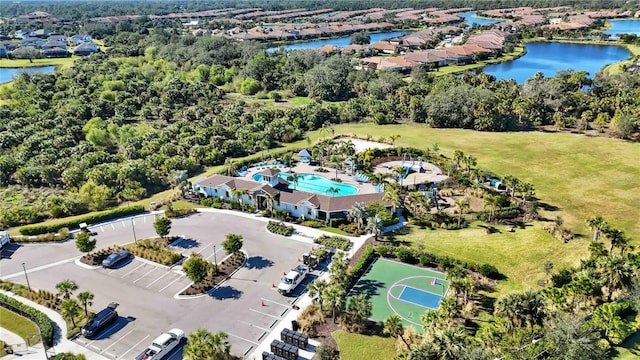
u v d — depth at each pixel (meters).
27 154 119.69
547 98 152.38
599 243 67.94
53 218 92.62
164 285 68.88
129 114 166.75
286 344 54.56
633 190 98.88
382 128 150.75
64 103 167.12
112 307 61.34
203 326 59.88
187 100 183.88
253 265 74.00
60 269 73.44
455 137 138.75
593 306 60.62
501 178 105.44
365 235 82.69
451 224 85.44
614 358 52.09
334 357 54.06
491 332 52.91
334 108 163.62
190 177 113.19
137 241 81.25
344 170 115.38
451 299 58.00
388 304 63.78
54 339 57.62
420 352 48.94
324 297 58.94
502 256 74.81
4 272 72.69
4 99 184.25
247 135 137.00
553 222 85.38
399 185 100.19
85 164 112.81
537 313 54.44
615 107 143.00
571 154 121.12
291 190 95.31
